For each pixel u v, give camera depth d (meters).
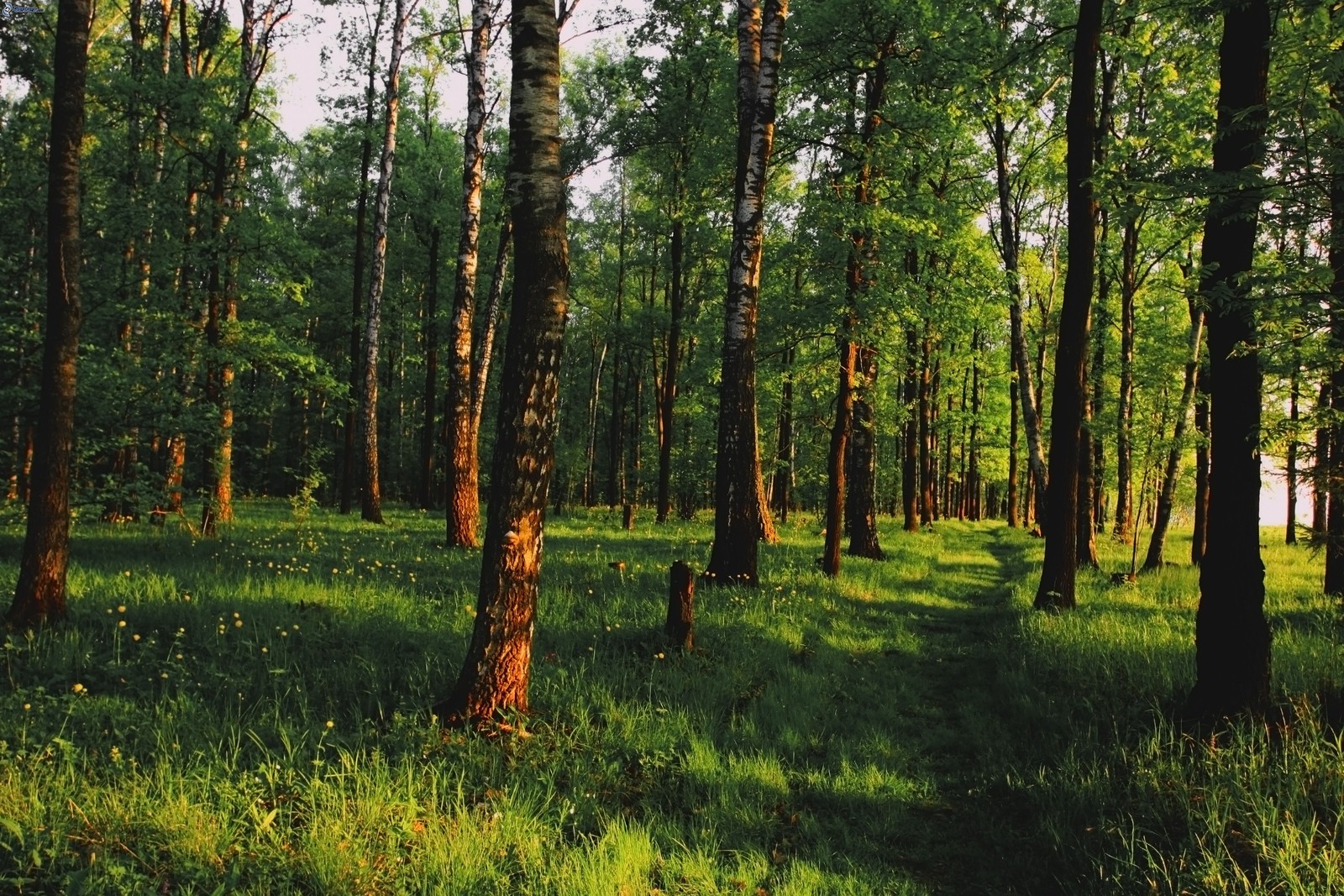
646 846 4.05
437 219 29.45
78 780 3.99
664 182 22.70
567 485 34.53
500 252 19.11
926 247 15.55
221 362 15.16
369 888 3.44
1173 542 26.64
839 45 14.98
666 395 23.06
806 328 14.86
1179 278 20.22
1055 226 25.58
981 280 17.38
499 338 35.44
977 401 37.62
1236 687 5.50
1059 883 3.90
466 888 3.50
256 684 5.77
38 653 5.84
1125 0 13.45
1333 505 11.71
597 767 5.02
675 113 19.48
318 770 4.41
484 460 34.50
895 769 5.55
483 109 15.29
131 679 5.60
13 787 3.76
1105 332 21.52
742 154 12.41
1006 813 4.89
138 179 16.42
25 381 10.85
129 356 11.99
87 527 14.35
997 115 16.81
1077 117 10.60
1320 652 7.39
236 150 15.82
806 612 10.09
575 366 44.62
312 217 33.88
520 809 4.25
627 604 9.23
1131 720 5.94
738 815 4.62
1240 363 5.63
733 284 11.68
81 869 3.22
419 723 5.23
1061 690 6.91
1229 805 4.21
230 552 11.67
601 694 6.08
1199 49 12.95
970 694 7.48
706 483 31.41
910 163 15.05
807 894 3.80
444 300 35.91
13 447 12.49
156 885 3.27
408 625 7.61
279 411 37.59
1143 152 11.49
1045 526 11.19
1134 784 4.70
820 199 14.84
